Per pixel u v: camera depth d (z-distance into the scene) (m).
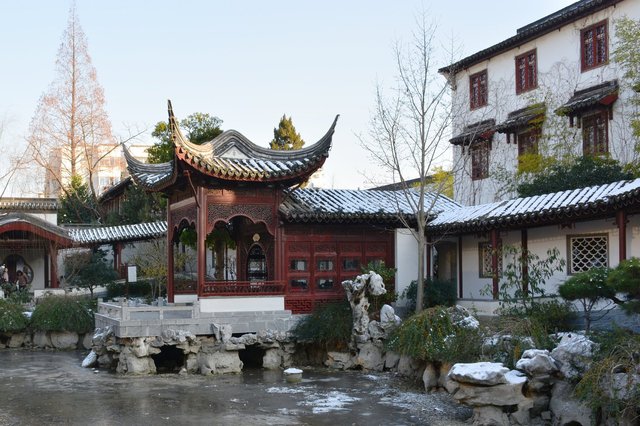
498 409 14.30
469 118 38.12
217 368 21.31
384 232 25.52
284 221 24.14
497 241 22.77
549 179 25.50
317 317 22.67
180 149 21.59
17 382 20.23
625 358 12.77
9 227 36.69
